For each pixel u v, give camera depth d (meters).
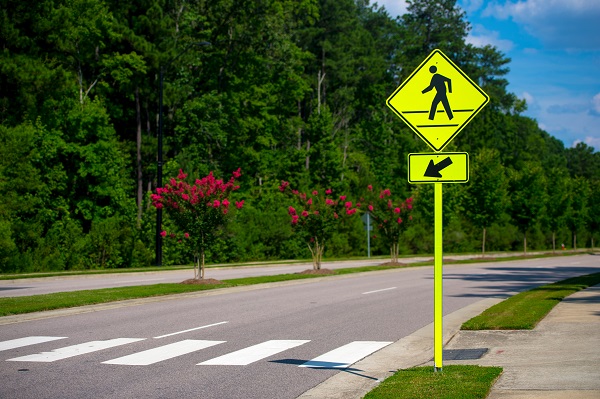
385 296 19.66
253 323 13.79
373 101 77.94
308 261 42.22
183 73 49.94
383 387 7.48
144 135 50.12
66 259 36.25
